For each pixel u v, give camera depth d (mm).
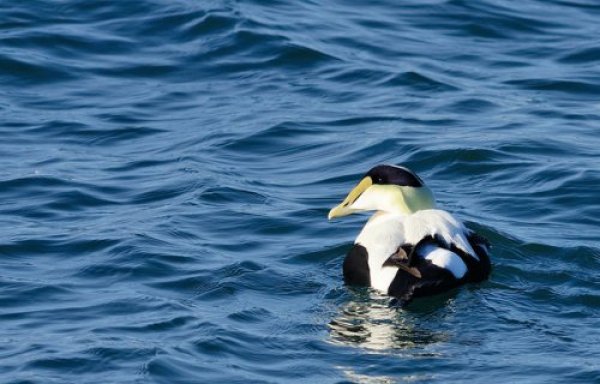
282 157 18891
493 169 18094
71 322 13758
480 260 14375
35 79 21719
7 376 12484
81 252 15648
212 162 18625
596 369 12414
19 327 13656
